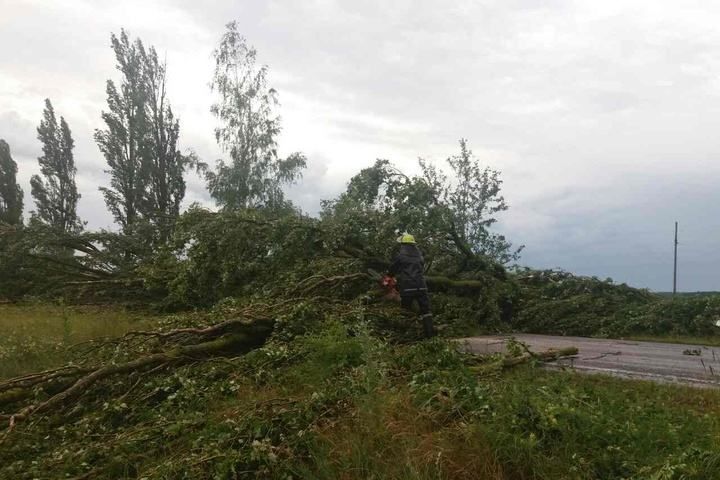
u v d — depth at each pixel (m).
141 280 13.83
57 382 5.94
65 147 35.25
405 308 9.32
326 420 4.47
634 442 3.97
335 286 9.53
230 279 10.40
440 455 3.74
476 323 12.55
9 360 7.86
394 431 4.11
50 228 16.16
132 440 4.54
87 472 4.27
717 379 6.80
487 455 3.80
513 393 4.76
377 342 6.78
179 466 3.88
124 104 27.94
